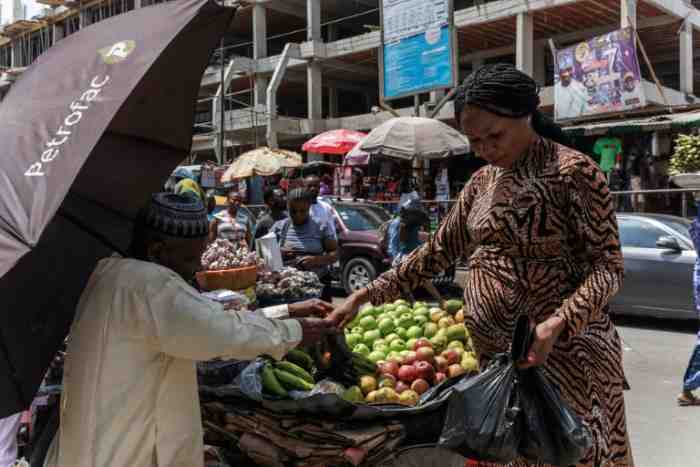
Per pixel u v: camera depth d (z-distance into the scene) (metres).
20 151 1.78
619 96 12.70
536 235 2.14
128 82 1.86
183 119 2.31
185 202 2.25
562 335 2.00
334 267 12.41
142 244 2.20
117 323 2.00
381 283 2.69
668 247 8.57
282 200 8.53
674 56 22.08
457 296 10.53
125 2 32.84
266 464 2.91
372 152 11.46
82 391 2.01
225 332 2.04
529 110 2.11
